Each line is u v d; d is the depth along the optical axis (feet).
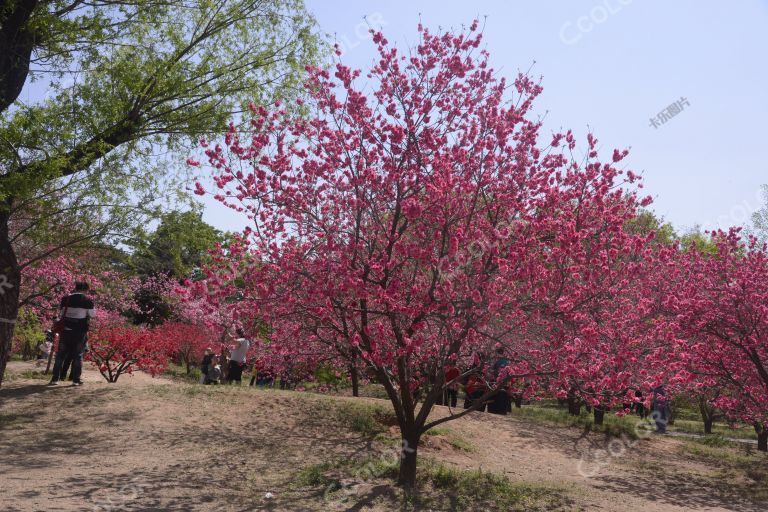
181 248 36.04
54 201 32.42
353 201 22.79
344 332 22.99
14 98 31.58
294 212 23.53
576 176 23.86
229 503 19.51
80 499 18.28
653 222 39.01
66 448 25.66
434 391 23.94
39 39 33.04
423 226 23.25
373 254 23.00
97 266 41.14
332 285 21.43
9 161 30.40
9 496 17.85
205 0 37.14
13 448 25.09
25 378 44.62
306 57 39.81
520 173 23.67
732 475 34.14
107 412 32.19
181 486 21.06
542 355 22.85
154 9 36.04
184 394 36.29
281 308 23.04
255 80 38.45
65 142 31.53
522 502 22.41
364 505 20.39
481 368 24.31
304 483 22.61
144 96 35.37
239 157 23.25
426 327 24.57
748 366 35.78
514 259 21.15
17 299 33.83
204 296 22.79
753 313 32.35
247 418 33.01
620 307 25.79
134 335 49.49
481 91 24.84
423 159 22.90
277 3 39.42
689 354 33.94
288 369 44.37
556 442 39.65
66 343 38.96
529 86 25.20
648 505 24.84
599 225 23.39
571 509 22.13
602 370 23.25
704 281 35.27
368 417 34.58
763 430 50.70
